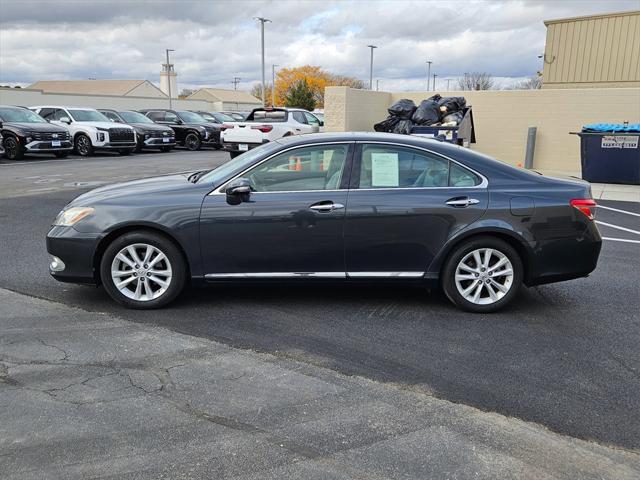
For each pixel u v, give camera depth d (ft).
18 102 123.85
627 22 50.88
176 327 15.08
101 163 58.39
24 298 17.12
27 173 48.60
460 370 12.82
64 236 15.93
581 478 9.09
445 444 9.93
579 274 16.56
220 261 16.07
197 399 11.35
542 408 11.21
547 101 51.67
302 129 57.16
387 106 60.08
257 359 13.21
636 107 48.42
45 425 10.39
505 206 15.94
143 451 9.65
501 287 16.38
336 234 15.88
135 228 15.98
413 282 16.43
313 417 10.73
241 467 9.25
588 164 42.63
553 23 54.29
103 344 13.92
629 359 13.51
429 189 16.05
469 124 47.67
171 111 86.17
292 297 17.60
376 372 12.65
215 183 16.17
